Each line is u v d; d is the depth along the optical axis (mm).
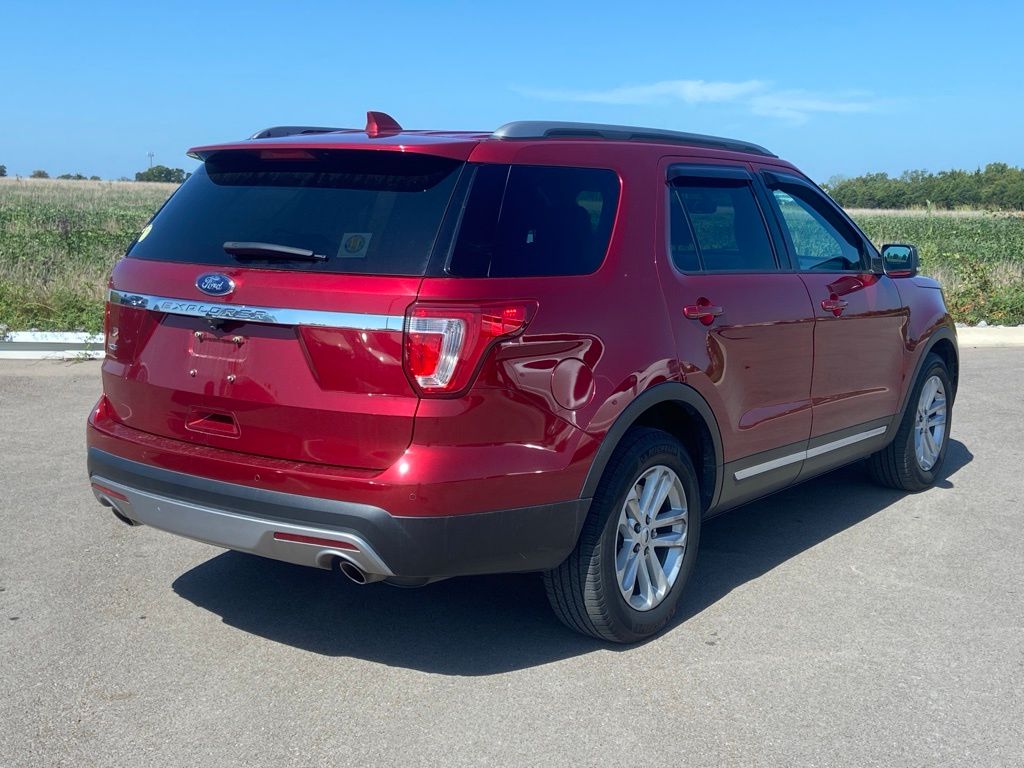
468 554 3518
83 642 4066
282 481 3510
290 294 3508
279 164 3912
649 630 4184
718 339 4410
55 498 5859
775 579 4949
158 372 3850
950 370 6695
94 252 15781
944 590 4820
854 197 73312
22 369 9531
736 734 3463
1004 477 6848
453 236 3502
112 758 3236
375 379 3408
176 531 3814
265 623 4305
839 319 5270
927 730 3512
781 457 4977
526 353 3570
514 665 3961
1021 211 33531
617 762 3271
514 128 3912
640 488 4145
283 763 3229
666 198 4418
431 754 3301
